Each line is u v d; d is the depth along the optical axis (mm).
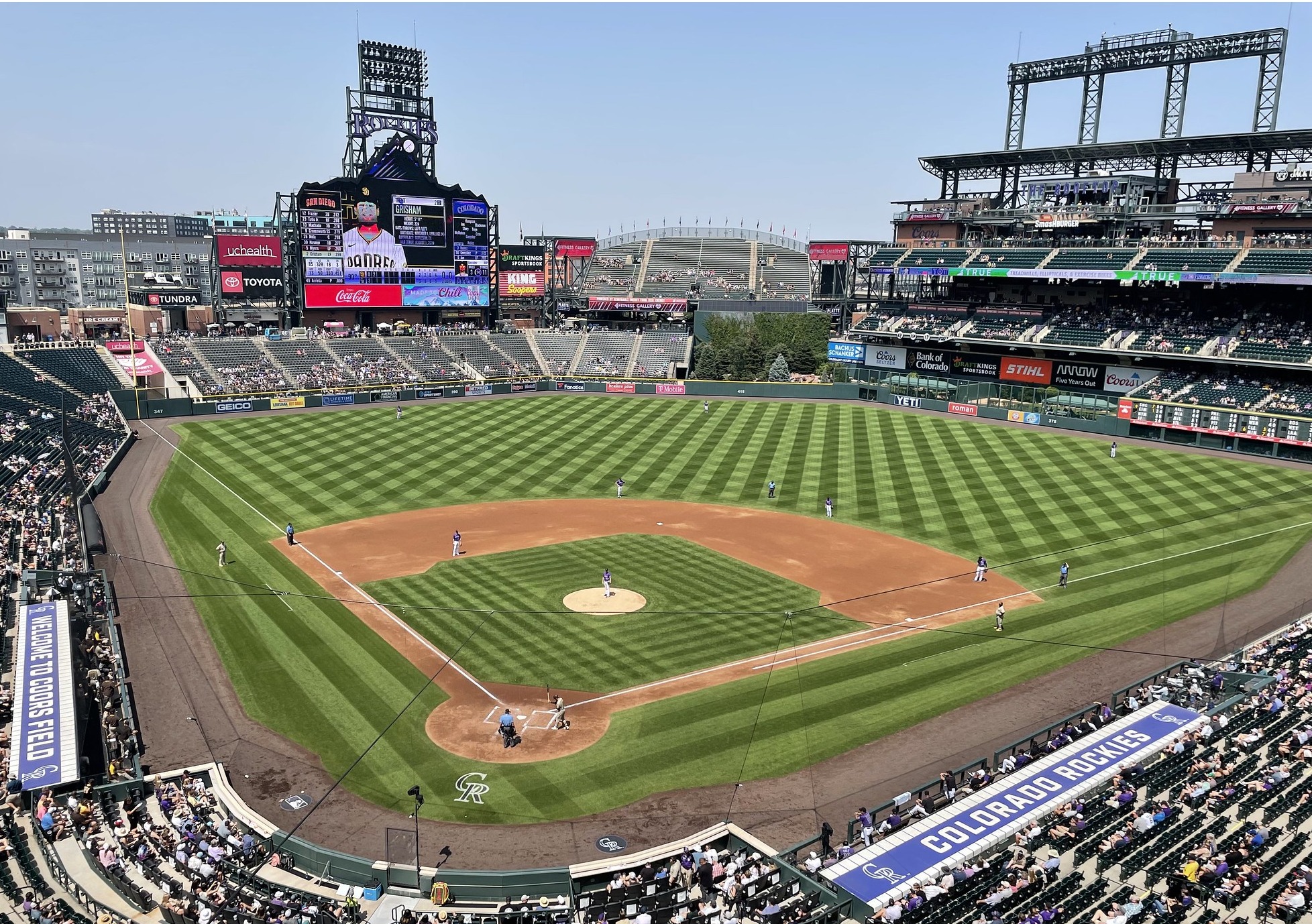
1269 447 69000
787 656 37125
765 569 47781
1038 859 22250
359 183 98188
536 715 32094
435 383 97000
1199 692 31344
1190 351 76000
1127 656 37156
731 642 38438
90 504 55688
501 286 118750
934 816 23828
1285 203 76562
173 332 106875
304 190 94812
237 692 33531
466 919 21469
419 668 35688
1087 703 33156
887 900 20781
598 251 165125
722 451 74438
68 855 23188
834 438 78375
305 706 32594
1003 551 51125
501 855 24516
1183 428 73375
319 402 88062
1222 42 81062
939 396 92625
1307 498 59094
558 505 60062
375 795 27312
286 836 24922
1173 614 41625
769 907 21297
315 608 41531
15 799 25250
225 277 99562
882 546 51844
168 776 27438
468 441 76688
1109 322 84188
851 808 26828
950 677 35375
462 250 106812
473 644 37906
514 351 108438
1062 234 92750
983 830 23234
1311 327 74875
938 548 51688
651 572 46875
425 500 60875
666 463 71062
